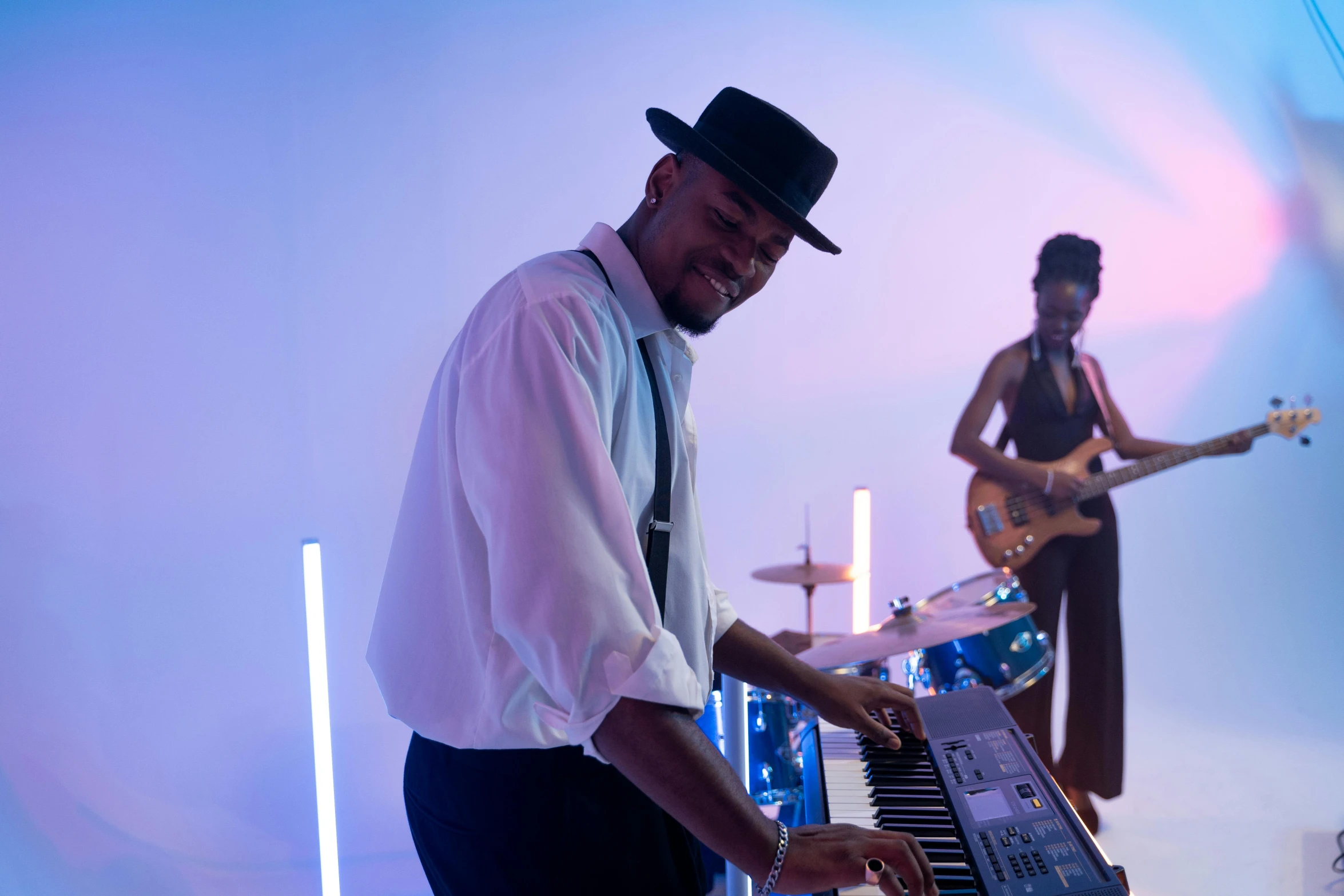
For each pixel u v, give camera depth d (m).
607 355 0.92
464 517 0.94
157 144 2.94
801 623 3.53
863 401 3.54
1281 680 3.62
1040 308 3.50
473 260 3.17
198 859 2.87
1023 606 2.41
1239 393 3.63
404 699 1.04
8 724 2.80
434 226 3.15
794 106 3.48
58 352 2.87
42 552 2.84
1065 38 3.59
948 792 1.06
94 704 2.86
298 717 3.01
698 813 0.79
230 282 2.99
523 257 3.20
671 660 0.81
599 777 1.01
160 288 2.94
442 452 0.97
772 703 2.27
